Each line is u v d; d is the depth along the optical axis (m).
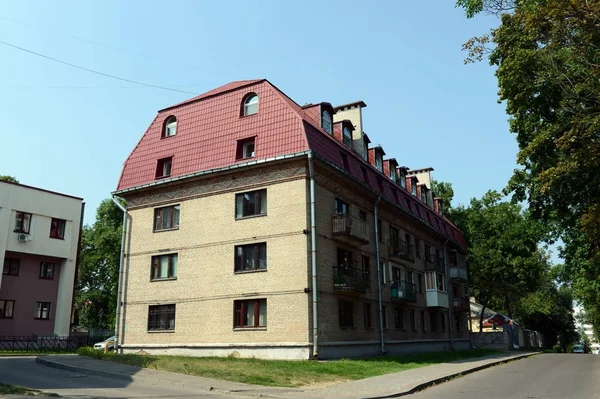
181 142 26.70
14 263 35.09
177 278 24.77
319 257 22.14
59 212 37.38
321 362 19.47
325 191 23.66
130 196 27.59
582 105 15.32
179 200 25.72
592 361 27.83
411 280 33.44
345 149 26.39
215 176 24.70
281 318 21.38
